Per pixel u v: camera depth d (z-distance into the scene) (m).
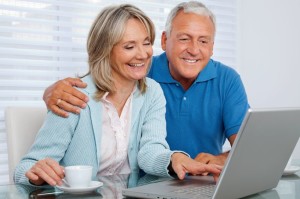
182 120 2.04
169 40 1.99
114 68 1.64
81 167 1.26
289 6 3.34
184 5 1.96
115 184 1.32
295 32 3.37
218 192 1.02
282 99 3.37
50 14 2.66
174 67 2.00
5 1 2.55
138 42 1.60
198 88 2.05
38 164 1.29
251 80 3.29
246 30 3.29
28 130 1.73
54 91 1.56
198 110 2.04
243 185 1.10
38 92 2.67
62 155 1.55
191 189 1.15
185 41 1.94
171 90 2.06
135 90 1.70
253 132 1.02
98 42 1.62
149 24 1.64
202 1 3.13
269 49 3.31
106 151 1.63
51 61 2.70
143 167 1.55
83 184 1.21
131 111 1.68
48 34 2.67
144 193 1.11
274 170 1.21
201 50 1.94
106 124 1.65
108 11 1.62
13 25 2.59
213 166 1.33
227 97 2.03
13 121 1.71
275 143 1.13
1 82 2.55
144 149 1.59
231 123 1.99
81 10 2.77
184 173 1.34
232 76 2.07
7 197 1.16
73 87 1.59
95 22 1.64
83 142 1.58
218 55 3.23
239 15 3.29
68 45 2.74
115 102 1.68
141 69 1.64
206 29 1.93
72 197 1.15
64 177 1.27
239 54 3.30
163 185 1.22
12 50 2.58
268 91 3.32
